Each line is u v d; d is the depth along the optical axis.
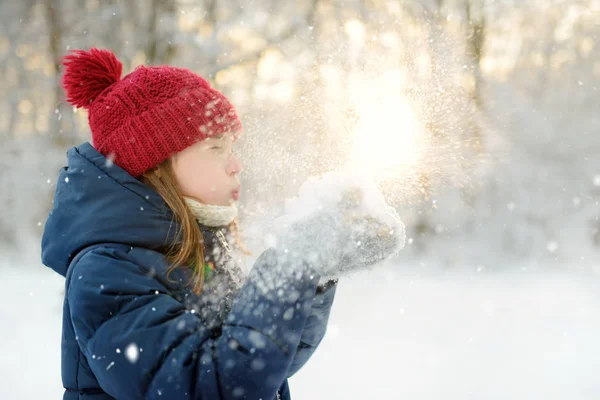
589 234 8.70
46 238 1.30
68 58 1.43
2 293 6.71
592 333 4.62
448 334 4.71
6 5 10.56
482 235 8.59
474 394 3.33
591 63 9.06
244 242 1.52
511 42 8.99
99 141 1.37
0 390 3.46
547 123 8.73
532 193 8.66
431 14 7.45
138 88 1.35
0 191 9.84
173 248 1.27
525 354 4.11
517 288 6.78
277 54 9.33
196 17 10.07
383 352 4.22
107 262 1.17
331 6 8.90
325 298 1.20
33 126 10.47
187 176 1.35
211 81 9.42
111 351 1.10
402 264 8.30
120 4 10.41
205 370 1.07
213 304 1.26
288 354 1.10
